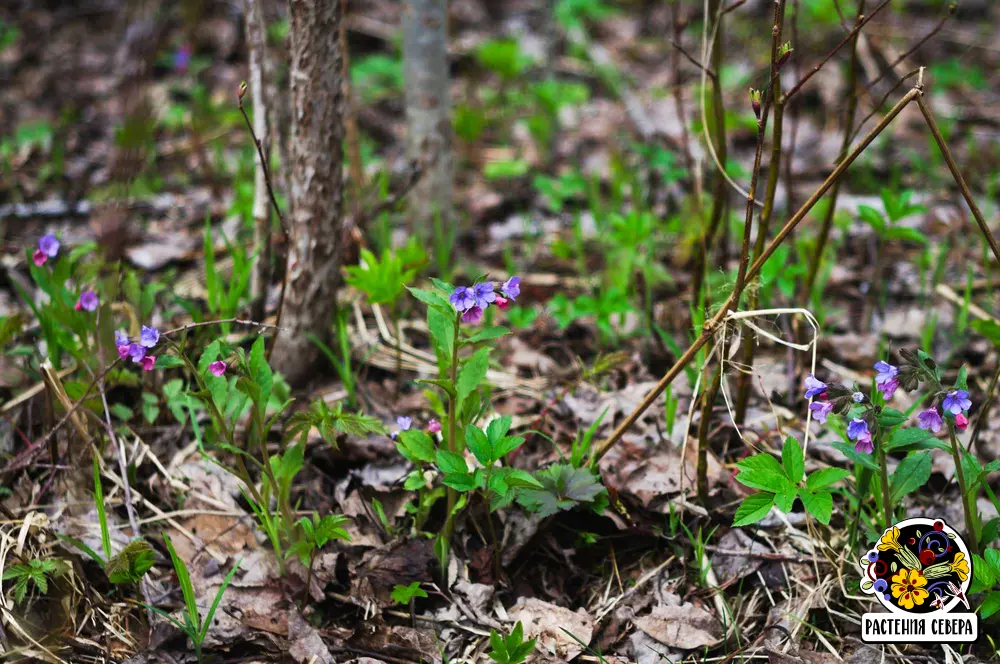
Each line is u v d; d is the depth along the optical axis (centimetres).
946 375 199
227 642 169
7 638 168
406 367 201
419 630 171
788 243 215
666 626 172
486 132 302
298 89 185
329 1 183
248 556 176
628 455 184
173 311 205
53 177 255
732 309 169
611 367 196
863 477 172
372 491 182
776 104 169
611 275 207
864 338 204
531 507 173
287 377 195
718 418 190
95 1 389
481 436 168
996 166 259
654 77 346
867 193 249
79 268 197
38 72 332
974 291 213
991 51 350
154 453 186
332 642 170
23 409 187
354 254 208
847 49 314
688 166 209
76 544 169
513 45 289
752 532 179
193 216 237
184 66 300
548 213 247
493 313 201
